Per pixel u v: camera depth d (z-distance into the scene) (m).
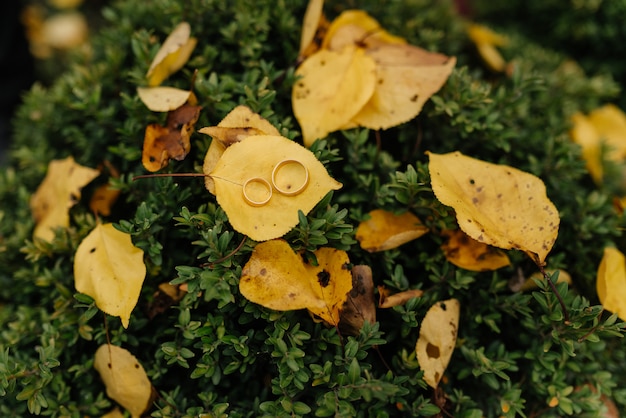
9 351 0.41
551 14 0.80
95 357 0.38
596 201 0.43
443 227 0.38
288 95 0.44
